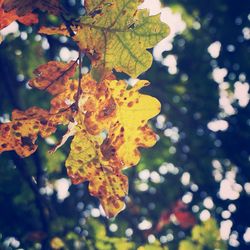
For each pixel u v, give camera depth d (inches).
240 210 326.3
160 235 290.5
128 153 62.6
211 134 330.6
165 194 317.7
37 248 247.6
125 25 60.0
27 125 61.6
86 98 62.2
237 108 327.9
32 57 239.1
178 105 319.9
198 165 327.9
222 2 305.6
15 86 242.8
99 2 60.6
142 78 307.1
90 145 63.0
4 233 244.4
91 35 60.6
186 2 300.8
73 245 225.8
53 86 62.3
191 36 311.0
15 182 237.1
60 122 62.2
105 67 59.7
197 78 311.9
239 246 320.8
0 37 64.8
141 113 62.7
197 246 219.5
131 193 310.3
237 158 329.7
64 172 261.4
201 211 323.0
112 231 283.7
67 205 286.0
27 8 58.9
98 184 62.5
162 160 323.3
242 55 314.8
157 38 59.4
